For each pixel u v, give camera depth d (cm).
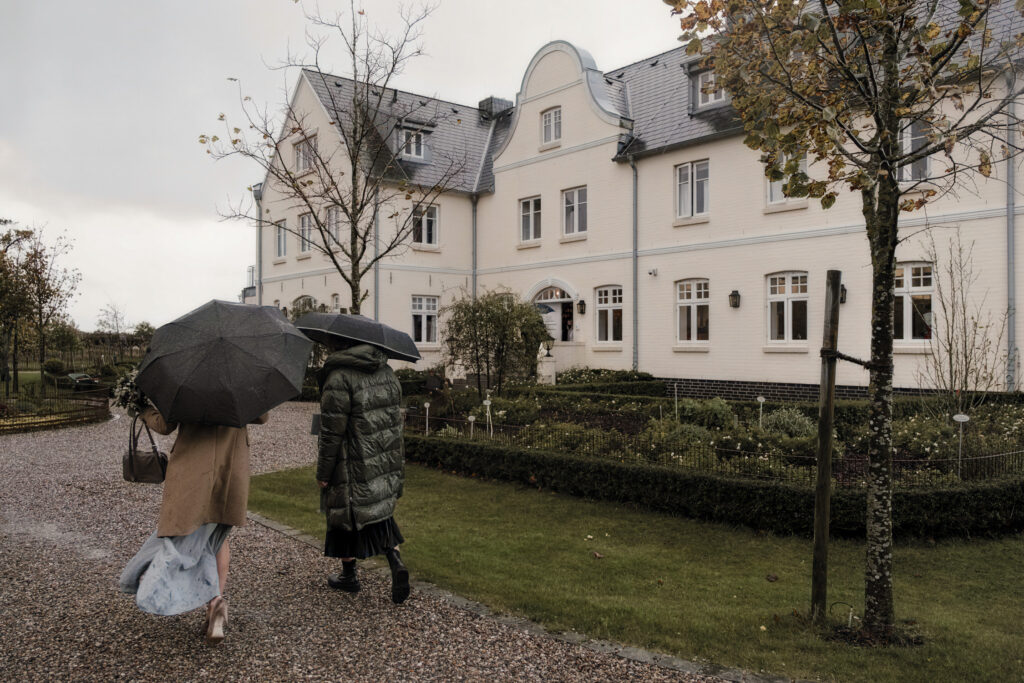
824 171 1600
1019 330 1301
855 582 539
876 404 436
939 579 550
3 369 1841
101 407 1541
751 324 1709
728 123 1758
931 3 447
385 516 461
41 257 2042
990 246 1333
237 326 394
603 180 2044
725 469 733
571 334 2175
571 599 485
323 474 449
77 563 550
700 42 528
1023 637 436
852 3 416
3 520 690
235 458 404
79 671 363
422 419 1095
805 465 737
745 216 1722
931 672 385
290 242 2636
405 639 411
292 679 356
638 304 1952
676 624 444
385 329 493
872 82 436
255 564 547
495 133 2662
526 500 797
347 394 451
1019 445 816
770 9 489
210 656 381
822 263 1582
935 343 1389
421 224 2367
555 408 1288
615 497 775
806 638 429
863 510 632
